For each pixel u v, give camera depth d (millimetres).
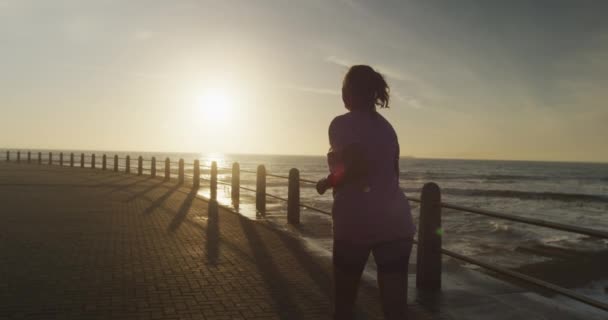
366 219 2521
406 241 2578
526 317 4059
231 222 9414
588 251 14117
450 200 36500
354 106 2689
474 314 4113
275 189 36281
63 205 11641
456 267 5918
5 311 3947
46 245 6746
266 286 4855
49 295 4414
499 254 12992
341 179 2480
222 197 14922
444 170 123938
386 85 2736
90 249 6516
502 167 188000
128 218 9633
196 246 6855
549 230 19234
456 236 15977
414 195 34250
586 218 26859
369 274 5391
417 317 4016
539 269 11438
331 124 2615
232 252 6492
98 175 25031
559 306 4383
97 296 4414
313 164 149375
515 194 43406
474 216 22109
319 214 12945
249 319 3885
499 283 5145
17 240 7078
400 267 2584
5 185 17203
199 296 4480
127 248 6625
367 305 4289
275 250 6695
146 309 4078
